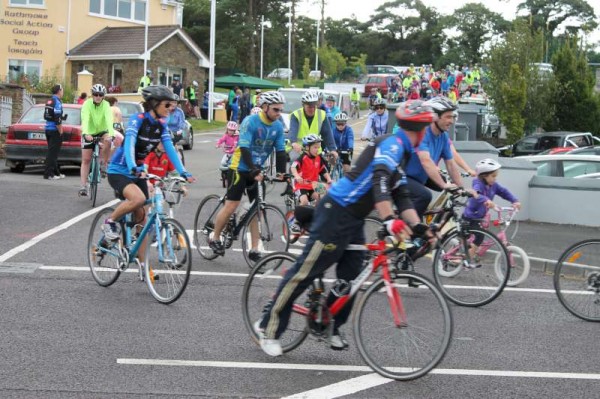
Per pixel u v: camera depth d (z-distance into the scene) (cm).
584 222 1973
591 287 1104
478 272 1171
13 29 5759
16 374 815
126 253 1158
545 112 4509
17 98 3244
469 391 801
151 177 1119
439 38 14188
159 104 1148
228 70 10169
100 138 2041
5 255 1405
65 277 1258
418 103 825
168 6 6762
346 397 774
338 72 10794
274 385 805
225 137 2433
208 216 1418
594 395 801
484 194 1282
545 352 948
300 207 890
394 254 1097
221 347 927
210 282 1255
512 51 4412
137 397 763
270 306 865
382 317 825
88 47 5988
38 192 2208
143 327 997
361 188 809
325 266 835
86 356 879
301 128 1648
